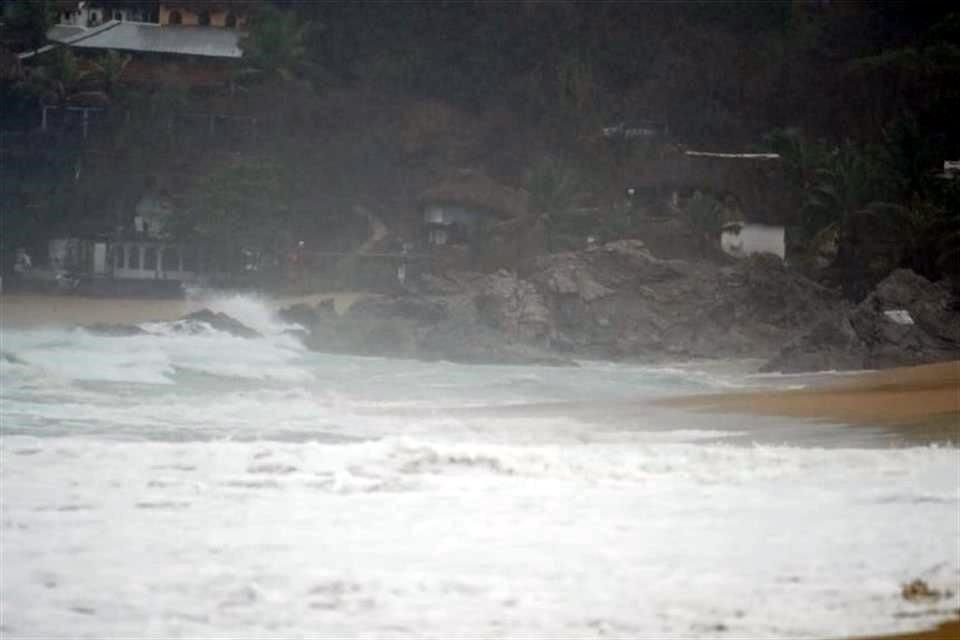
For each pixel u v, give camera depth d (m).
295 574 56.56
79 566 57.59
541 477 82.69
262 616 50.69
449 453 89.56
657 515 70.00
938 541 62.94
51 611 50.97
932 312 189.75
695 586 54.59
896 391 146.88
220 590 54.12
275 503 73.00
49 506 71.12
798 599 52.62
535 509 71.12
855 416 124.69
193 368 174.88
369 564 58.38
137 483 79.25
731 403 140.38
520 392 161.88
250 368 179.00
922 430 113.50
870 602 52.25
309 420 125.19
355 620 50.22
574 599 52.84
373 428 118.38
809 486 78.75
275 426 119.00
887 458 91.44
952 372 165.25
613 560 59.22
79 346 189.25
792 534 64.38
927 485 79.12
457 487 78.75
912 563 58.41
